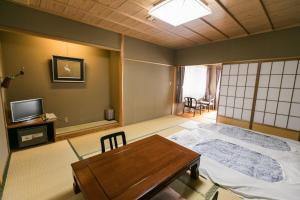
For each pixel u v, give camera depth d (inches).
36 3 88.0
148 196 41.8
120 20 110.3
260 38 132.6
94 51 146.5
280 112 127.0
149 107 182.9
